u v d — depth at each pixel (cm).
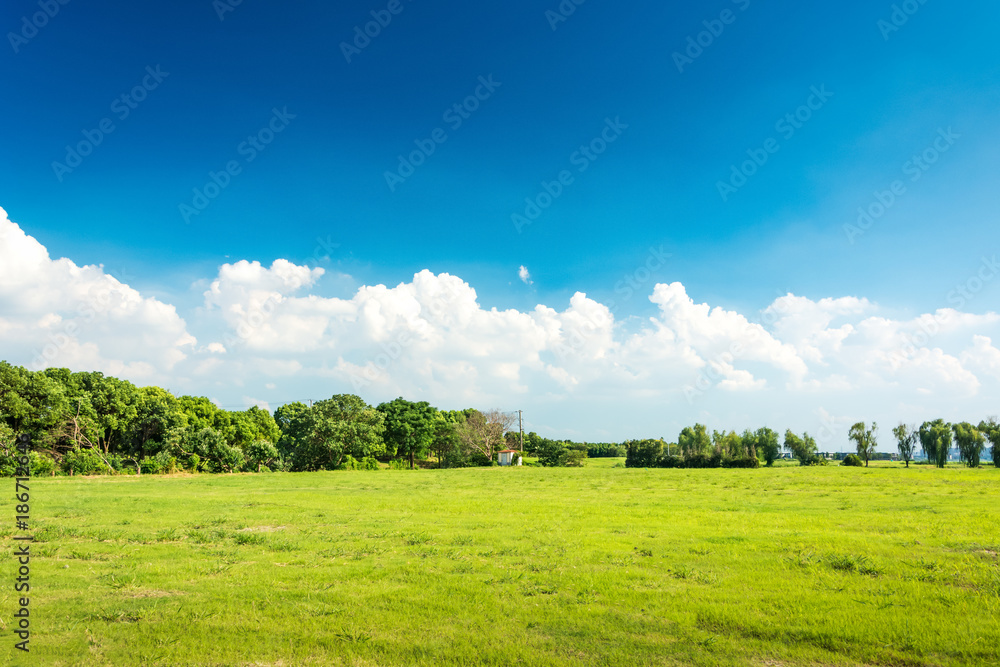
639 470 6159
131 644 779
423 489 3491
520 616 891
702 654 751
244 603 947
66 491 3138
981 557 1280
